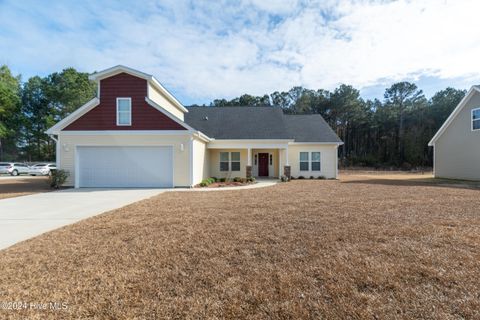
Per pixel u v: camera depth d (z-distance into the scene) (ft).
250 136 55.77
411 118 141.79
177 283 9.45
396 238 14.38
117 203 26.73
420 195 30.81
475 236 14.62
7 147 136.87
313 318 7.32
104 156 41.91
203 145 51.78
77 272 10.42
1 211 23.07
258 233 15.49
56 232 16.08
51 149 139.85
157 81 43.47
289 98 159.84
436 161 64.28
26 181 56.24
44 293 8.80
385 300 8.19
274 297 8.43
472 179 53.78
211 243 13.79
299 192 34.32
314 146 61.52
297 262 11.24
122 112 41.93
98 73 41.11
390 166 131.03
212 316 7.46
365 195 31.04
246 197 29.99
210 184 46.14
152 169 42.01
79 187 41.47
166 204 25.61
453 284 9.18
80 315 7.54
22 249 13.11
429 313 7.47
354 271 10.27
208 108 68.23
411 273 10.06
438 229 16.10
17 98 124.77
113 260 11.60
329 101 148.15
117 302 8.21
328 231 15.81
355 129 153.79
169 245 13.52
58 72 134.41
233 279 9.72
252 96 153.58
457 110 57.11
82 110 41.55
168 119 41.93
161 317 7.41
